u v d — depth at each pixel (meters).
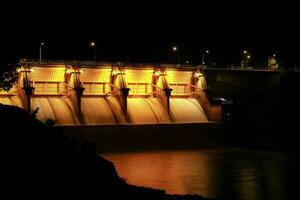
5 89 52.16
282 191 71.94
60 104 101.56
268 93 147.50
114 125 100.19
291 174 85.44
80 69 104.56
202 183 75.75
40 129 41.47
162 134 106.81
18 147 36.00
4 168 32.44
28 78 97.06
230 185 75.12
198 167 89.81
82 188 33.94
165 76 117.25
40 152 36.53
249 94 144.12
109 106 107.00
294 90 148.50
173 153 104.06
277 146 119.88
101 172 38.88
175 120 114.31
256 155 108.12
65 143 41.22
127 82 113.31
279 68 163.88
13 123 40.06
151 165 89.31
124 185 40.94
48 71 103.19
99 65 108.50
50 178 33.16
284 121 133.38
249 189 72.69
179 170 85.94
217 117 120.25
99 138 97.56
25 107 95.00
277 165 95.06
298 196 68.88
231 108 125.19
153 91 117.12
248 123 126.62
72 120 99.69
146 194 40.91
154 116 111.69
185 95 123.75
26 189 30.86
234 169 89.38
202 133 113.94
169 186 72.31
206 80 130.25
